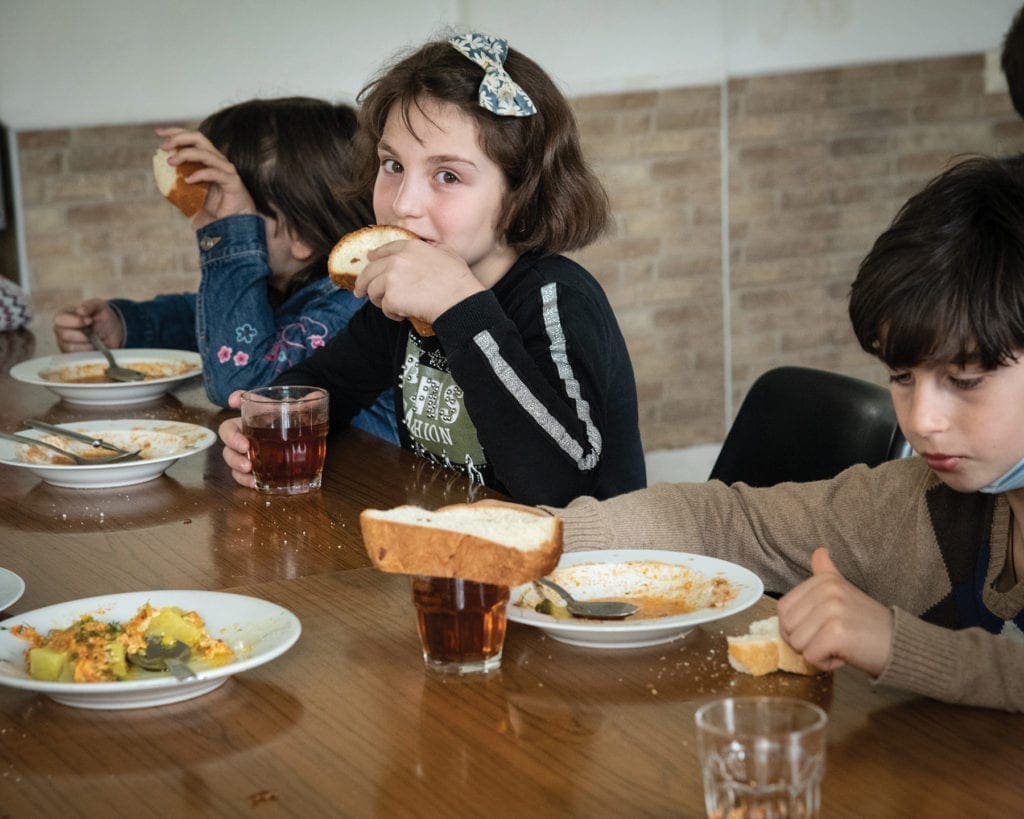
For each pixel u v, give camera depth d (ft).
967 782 2.79
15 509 5.16
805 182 15.76
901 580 4.11
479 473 6.10
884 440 5.66
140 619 3.51
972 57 15.97
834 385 5.95
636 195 15.08
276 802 2.76
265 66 14.47
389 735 3.06
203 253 7.38
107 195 14.32
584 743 3.00
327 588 4.14
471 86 5.66
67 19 13.79
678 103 15.01
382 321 6.53
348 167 7.71
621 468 6.13
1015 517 3.89
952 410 3.45
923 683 3.18
